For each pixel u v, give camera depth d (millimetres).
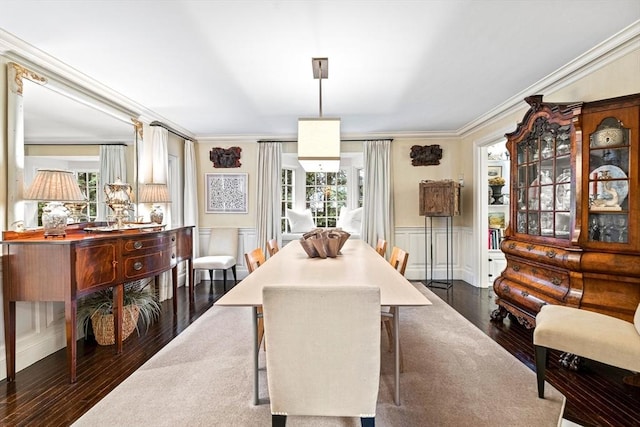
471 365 2359
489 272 4699
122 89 3172
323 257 2695
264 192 5184
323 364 1392
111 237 2539
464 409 1853
